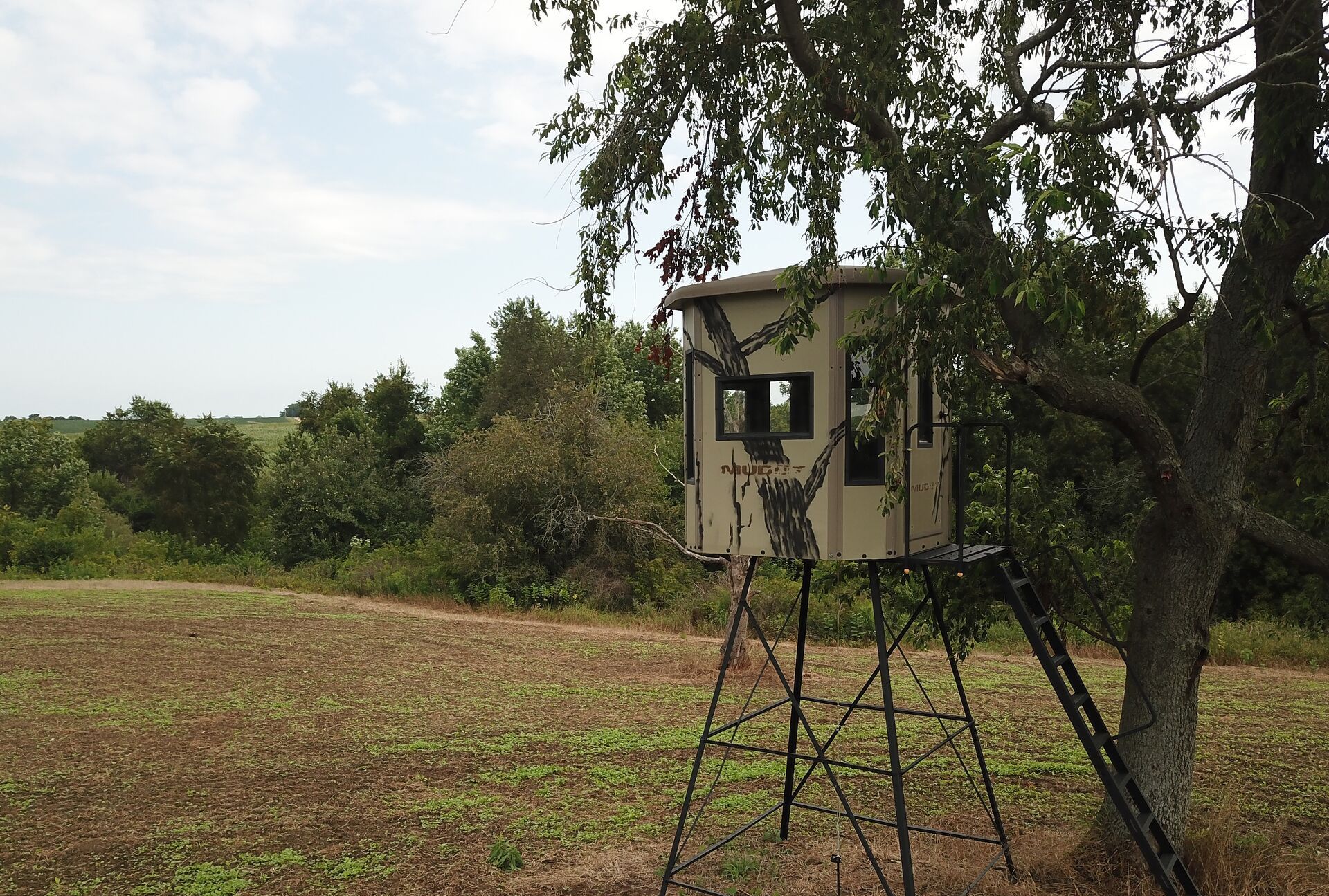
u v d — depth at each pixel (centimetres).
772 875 696
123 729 1164
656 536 2642
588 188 682
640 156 687
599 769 987
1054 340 618
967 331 553
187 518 4006
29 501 4191
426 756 1046
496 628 2106
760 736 1119
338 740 1116
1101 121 576
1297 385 813
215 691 1396
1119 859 665
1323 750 1042
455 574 2720
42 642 1767
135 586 2650
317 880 702
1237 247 627
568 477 2720
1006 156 480
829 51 604
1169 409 2264
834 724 1172
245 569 3219
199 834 803
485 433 3019
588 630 2095
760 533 597
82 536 3127
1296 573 2002
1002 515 788
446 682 1473
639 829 806
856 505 574
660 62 678
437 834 798
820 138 597
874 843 761
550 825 820
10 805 882
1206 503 644
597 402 2981
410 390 4556
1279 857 679
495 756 1047
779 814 842
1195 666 657
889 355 526
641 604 2530
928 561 575
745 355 605
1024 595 666
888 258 537
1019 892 638
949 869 690
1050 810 838
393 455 4338
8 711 1252
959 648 781
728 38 651
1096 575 815
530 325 4138
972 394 665
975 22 741
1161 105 594
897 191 568
